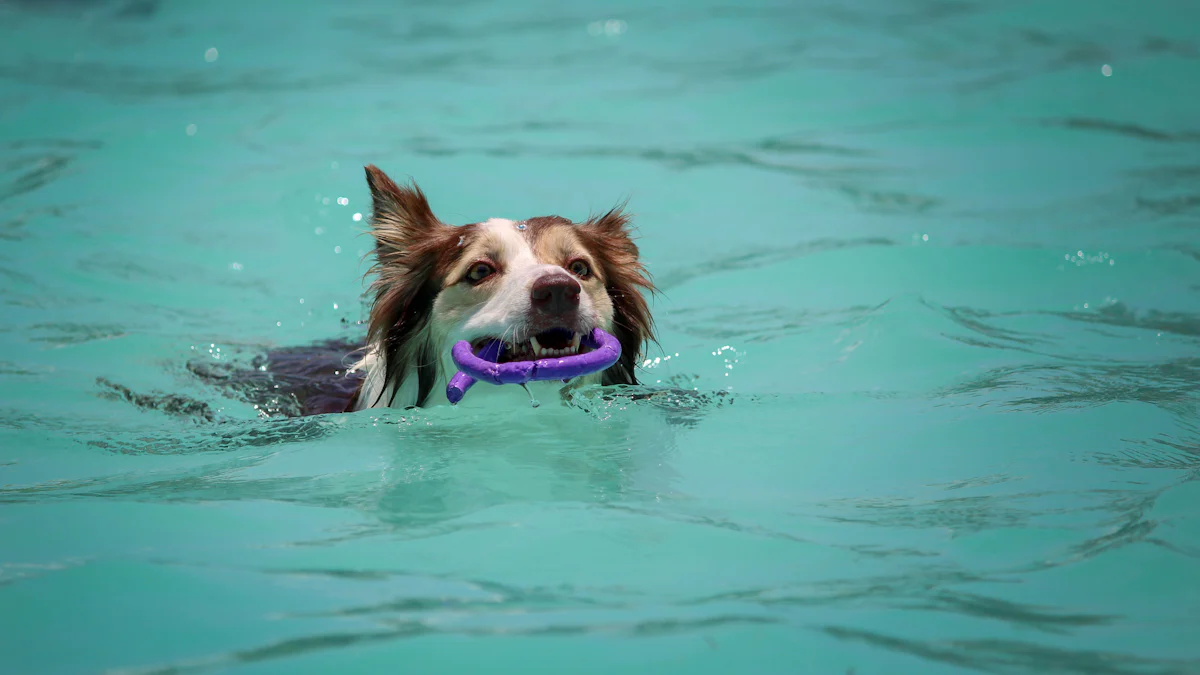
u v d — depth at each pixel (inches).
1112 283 314.7
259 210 399.2
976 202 398.6
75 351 283.3
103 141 479.2
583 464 200.5
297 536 167.9
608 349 211.2
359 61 640.4
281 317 322.3
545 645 133.3
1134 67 562.6
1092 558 155.1
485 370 206.2
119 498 186.1
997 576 151.2
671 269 350.3
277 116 521.3
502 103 550.0
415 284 241.3
